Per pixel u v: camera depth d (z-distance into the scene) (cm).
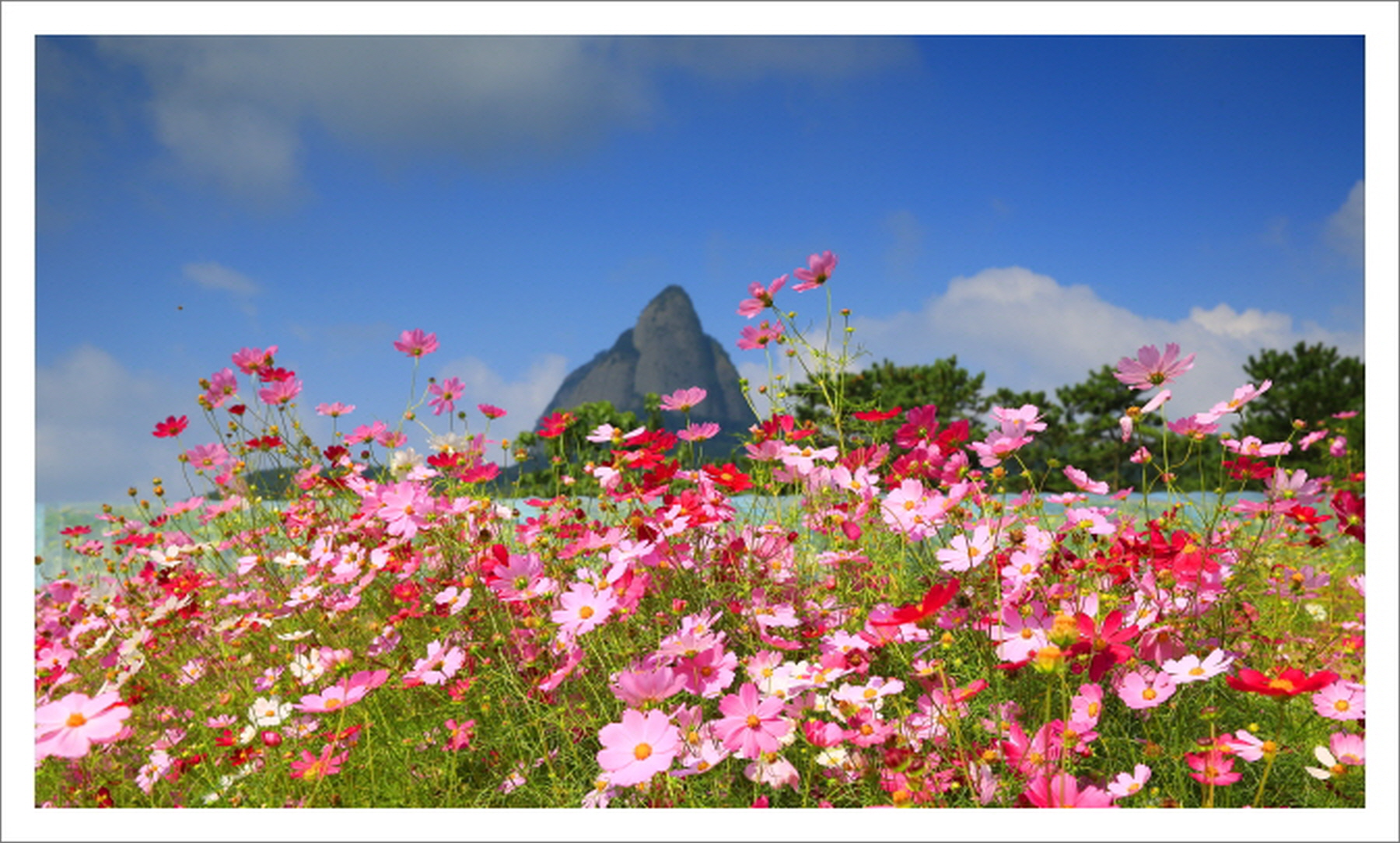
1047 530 150
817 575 185
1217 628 149
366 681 133
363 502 206
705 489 172
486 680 160
